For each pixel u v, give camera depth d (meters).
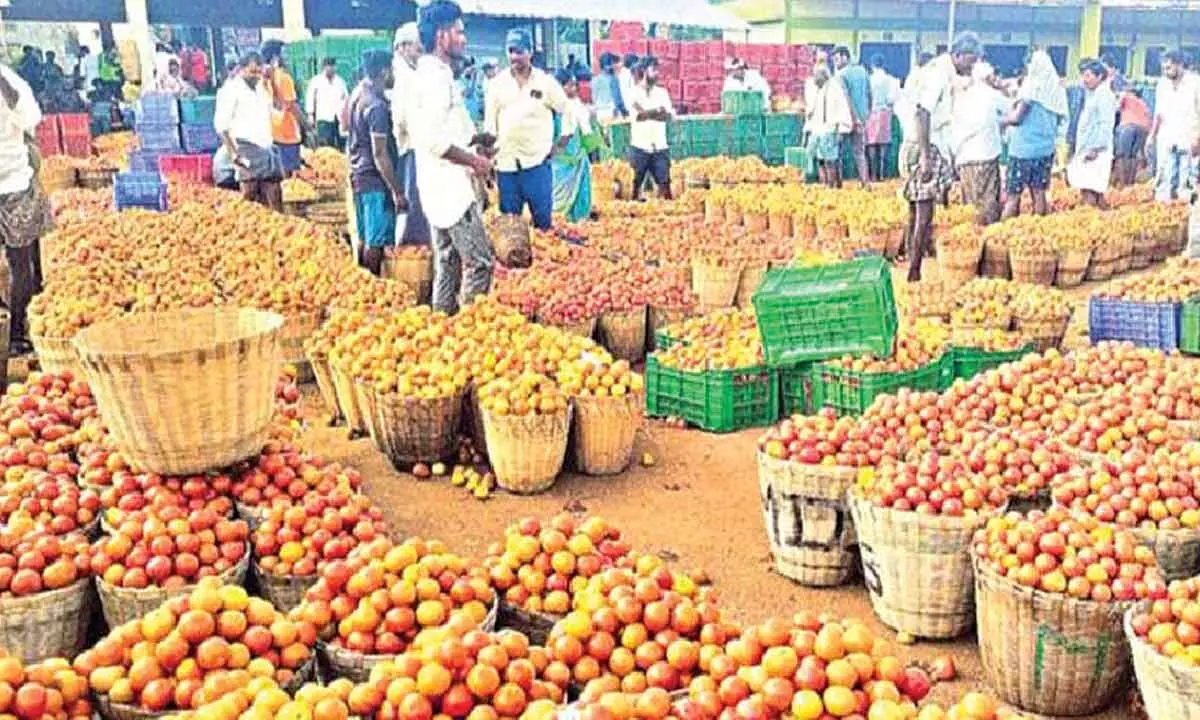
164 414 4.77
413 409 6.71
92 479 5.12
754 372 7.70
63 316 7.57
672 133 22.89
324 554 4.66
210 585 3.64
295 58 23.80
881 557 4.87
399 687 3.28
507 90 11.59
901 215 14.40
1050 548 4.23
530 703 3.35
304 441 7.53
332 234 12.75
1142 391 6.10
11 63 23.25
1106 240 13.01
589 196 14.88
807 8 33.47
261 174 14.53
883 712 3.13
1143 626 3.84
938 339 7.91
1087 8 33.78
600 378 6.79
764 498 5.55
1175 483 4.79
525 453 6.46
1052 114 14.41
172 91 21.25
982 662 4.55
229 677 3.34
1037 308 9.10
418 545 4.11
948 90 13.83
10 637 4.21
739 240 12.31
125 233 11.93
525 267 9.77
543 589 4.19
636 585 3.83
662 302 9.58
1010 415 6.17
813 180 20.58
